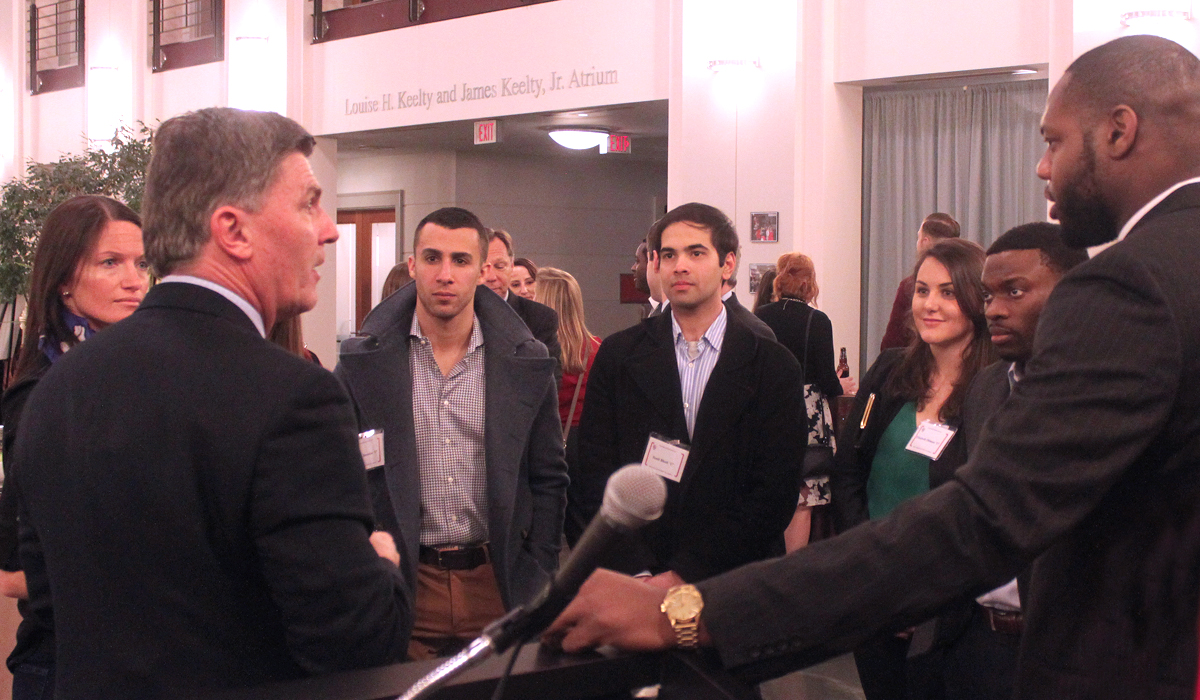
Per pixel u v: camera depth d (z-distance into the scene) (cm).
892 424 262
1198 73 110
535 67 786
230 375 114
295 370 116
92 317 198
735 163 678
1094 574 108
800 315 416
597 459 277
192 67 1050
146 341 117
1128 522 105
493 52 812
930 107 636
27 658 164
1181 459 100
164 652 110
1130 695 104
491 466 242
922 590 100
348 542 114
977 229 623
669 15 705
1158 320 97
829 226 652
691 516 259
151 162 126
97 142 1118
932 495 104
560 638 106
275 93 959
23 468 123
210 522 112
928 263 254
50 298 196
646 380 272
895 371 265
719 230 275
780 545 275
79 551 114
